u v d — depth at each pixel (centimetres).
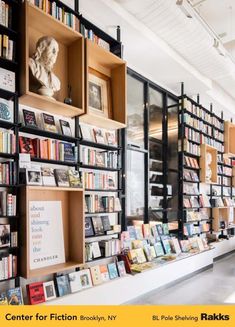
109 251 371
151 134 559
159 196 564
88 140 359
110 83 406
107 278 358
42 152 302
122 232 417
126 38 419
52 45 304
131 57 474
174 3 372
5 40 272
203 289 449
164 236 514
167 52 464
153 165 557
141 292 402
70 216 334
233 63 563
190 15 377
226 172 804
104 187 377
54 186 296
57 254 312
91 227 359
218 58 516
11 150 273
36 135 319
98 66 391
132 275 388
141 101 534
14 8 288
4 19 276
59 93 336
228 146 771
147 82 540
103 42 397
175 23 405
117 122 378
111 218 418
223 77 614
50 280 313
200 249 571
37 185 282
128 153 489
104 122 376
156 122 578
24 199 271
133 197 493
